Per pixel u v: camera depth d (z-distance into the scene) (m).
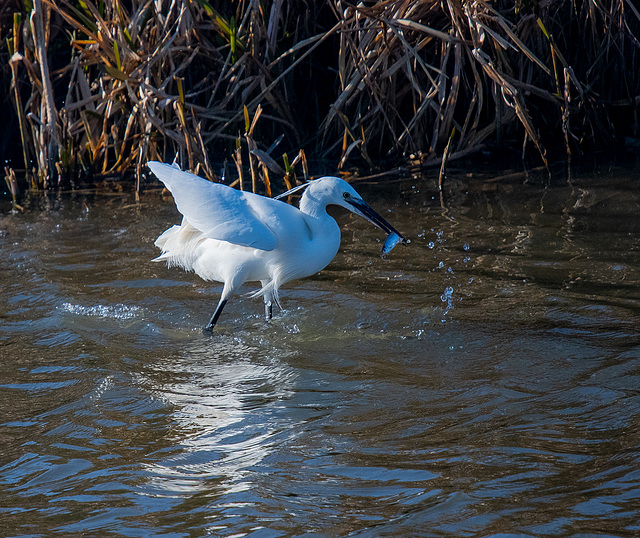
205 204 9.68
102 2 18.12
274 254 9.73
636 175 16.31
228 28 17.72
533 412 6.79
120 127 18.88
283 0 19.12
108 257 12.30
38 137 17.42
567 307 9.55
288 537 4.96
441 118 18.28
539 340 8.61
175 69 18.44
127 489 5.69
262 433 6.64
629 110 20.34
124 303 10.44
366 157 18.14
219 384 7.84
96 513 5.36
